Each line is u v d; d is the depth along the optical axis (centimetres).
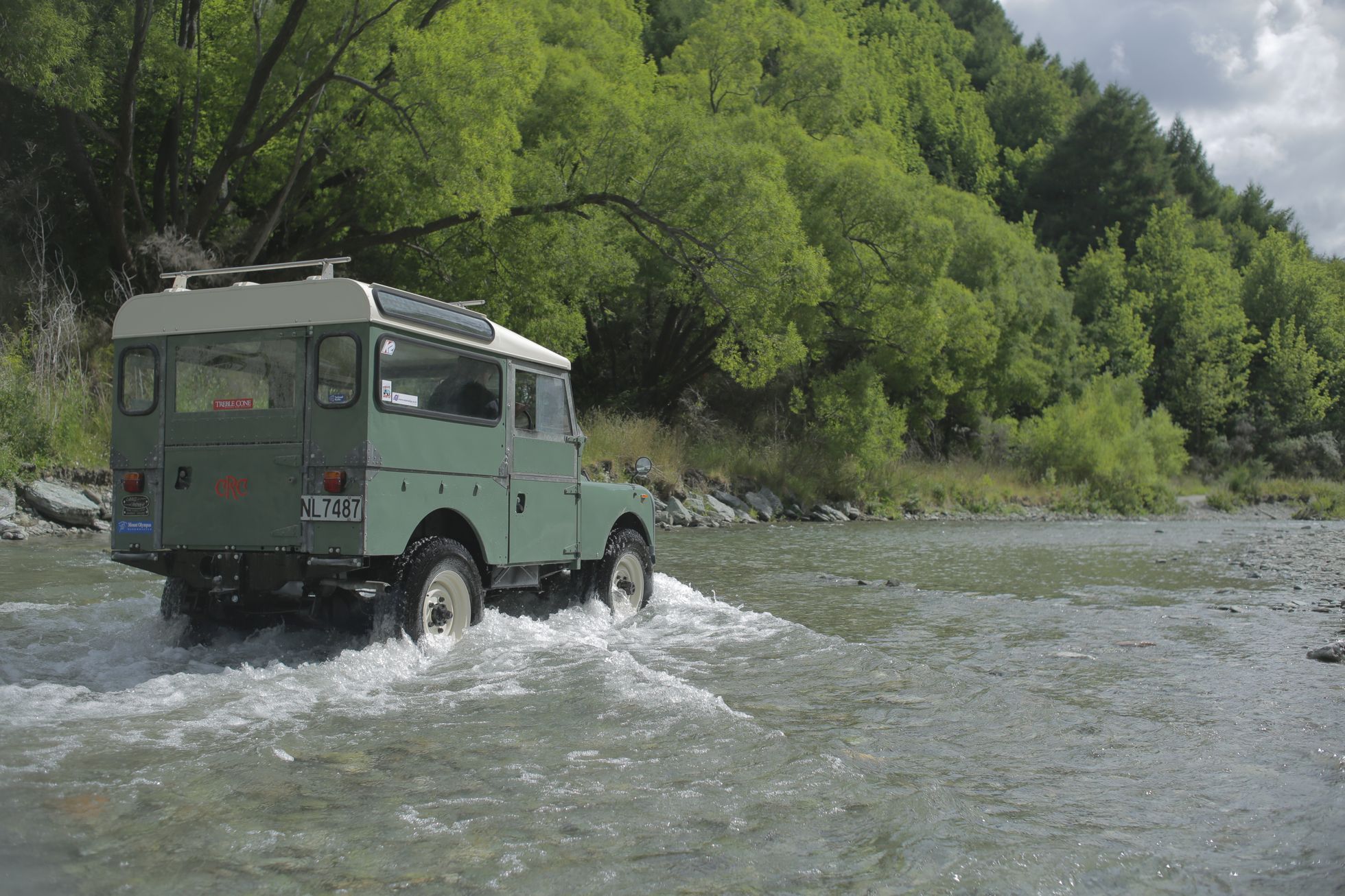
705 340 3303
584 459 2311
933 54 10725
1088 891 330
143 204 2495
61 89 1811
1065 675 686
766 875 333
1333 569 1488
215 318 659
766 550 1691
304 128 2148
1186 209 8375
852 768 455
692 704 557
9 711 515
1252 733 536
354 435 620
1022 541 2055
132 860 333
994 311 3988
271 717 521
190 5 2258
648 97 3012
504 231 2464
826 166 3111
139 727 494
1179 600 1112
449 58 1984
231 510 648
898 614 973
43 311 1917
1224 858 361
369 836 359
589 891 317
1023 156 9531
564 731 502
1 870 321
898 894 321
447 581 689
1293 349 6269
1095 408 4159
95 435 1811
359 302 625
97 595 914
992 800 421
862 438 2994
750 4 3553
